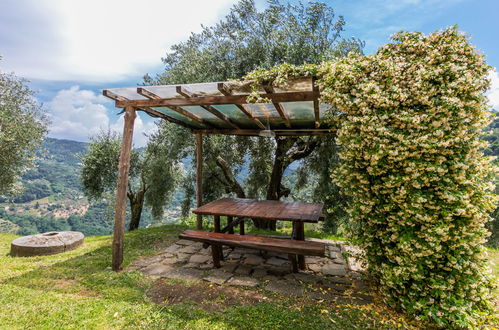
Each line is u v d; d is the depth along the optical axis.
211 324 2.32
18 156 8.81
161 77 8.59
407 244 2.35
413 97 2.43
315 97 2.99
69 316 2.41
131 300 2.79
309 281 3.32
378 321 2.38
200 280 3.34
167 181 10.45
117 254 3.68
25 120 9.09
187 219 9.44
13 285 3.19
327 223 7.15
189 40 8.49
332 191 6.82
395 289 2.58
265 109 4.04
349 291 3.03
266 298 2.86
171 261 4.11
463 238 2.31
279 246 3.23
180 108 4.05
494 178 2.43
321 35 6.88
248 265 3.92
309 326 2.28
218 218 4.31
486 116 2.36
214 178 9.11
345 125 2.69
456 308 2.19
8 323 2.28
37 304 2.65
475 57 2.41
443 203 2.32
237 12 7.55
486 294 2.38
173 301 2.78
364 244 2.75
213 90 3.28
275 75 2.87
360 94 2.58
